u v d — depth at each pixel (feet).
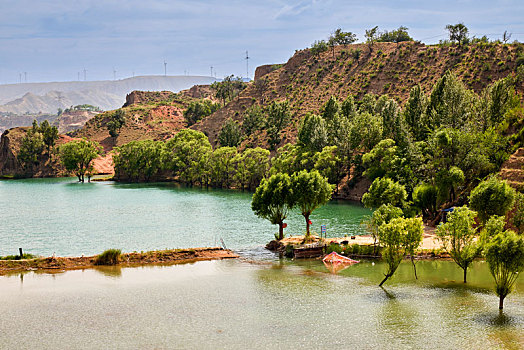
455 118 393.70
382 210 232.12
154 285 188.96
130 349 126.72
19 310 158.81
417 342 129.29
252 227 329.31
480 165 321.93
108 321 147.84
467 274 199.93
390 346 127.13
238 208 430.61
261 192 269.03
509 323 142.10
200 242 280.51
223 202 477.77
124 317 151.43
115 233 311.47
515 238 150.82
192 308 159.94
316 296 172.14
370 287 183.01
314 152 522.06
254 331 138.51
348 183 493.36
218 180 645.10
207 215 388.78
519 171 288.10
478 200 243.19
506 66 577.84
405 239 182.39
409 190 351.87
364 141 492.54
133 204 467.93
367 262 226.99
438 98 444.14
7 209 435.53
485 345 126.62
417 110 460.55
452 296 169.17
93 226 339.36
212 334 136.56
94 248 265.95
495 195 238.68
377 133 480.64
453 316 148.56
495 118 379.14
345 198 479.82
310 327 141.28
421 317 148.05
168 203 473.26
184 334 136.77
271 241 263.70
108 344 130.21
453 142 333.83
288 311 155.94
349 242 256.52
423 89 626.23
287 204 265.34
